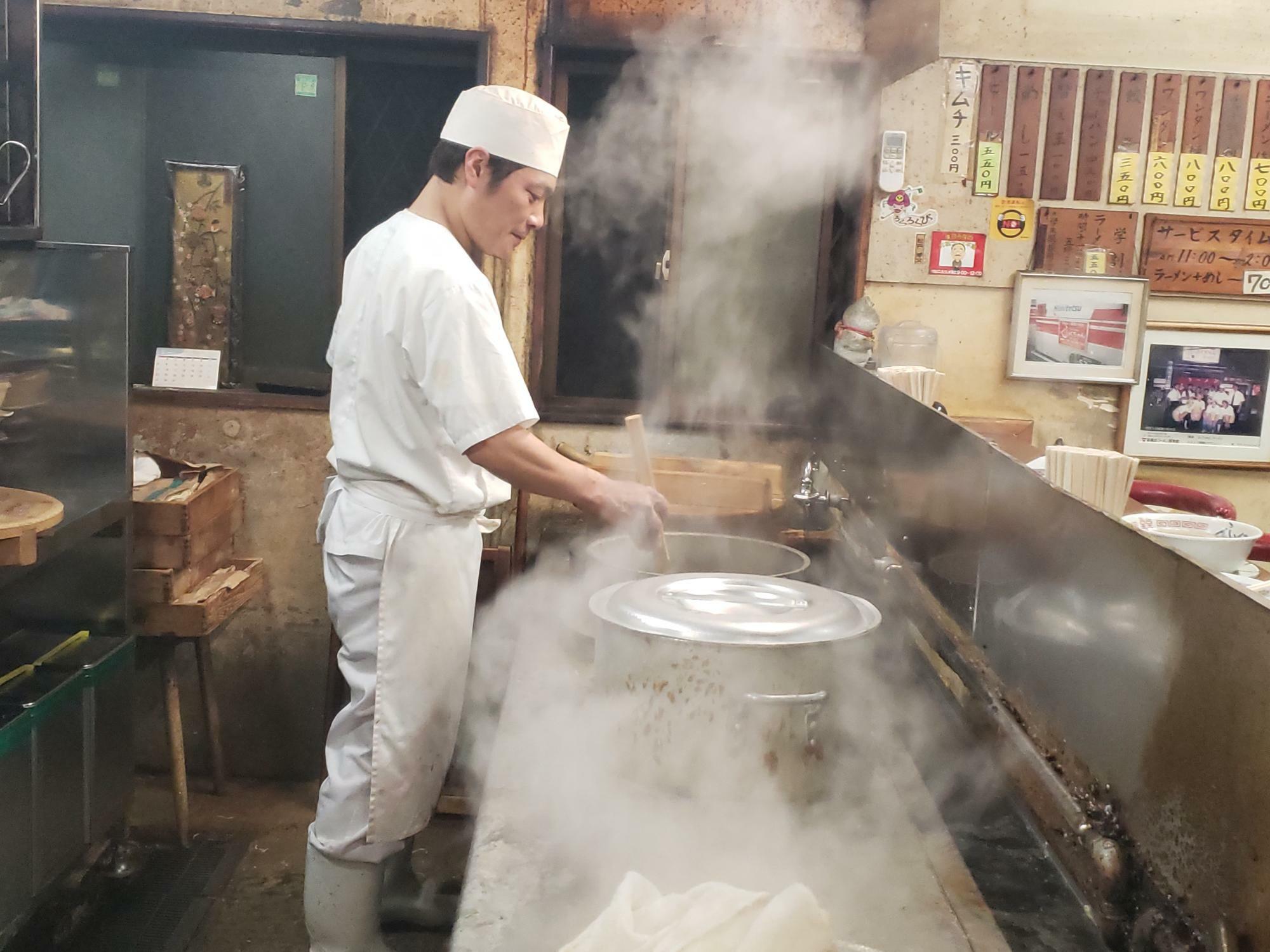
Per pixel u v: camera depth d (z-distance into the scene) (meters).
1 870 2.15
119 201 3.30
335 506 2.17
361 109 3.34
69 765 2.43
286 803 3.38
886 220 3.35
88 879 2.81
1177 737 0.89
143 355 3.38
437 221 2.13
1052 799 1.10
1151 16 3.26
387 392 2.01
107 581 2.76
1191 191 3.35
